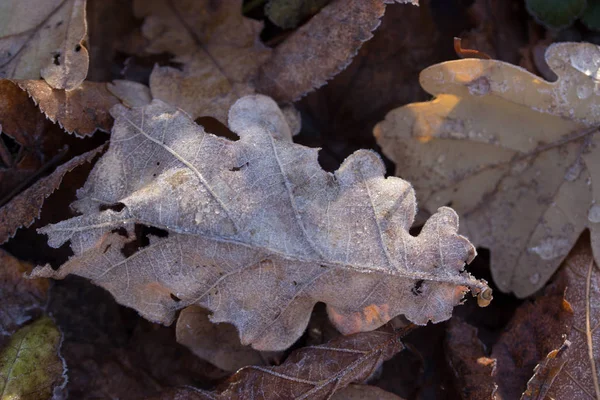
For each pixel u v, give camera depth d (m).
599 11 0.31
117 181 0.28
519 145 0.30
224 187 0.27
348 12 0.29
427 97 0.31
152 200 0.27
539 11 0.31
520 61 0.31
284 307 0.28
